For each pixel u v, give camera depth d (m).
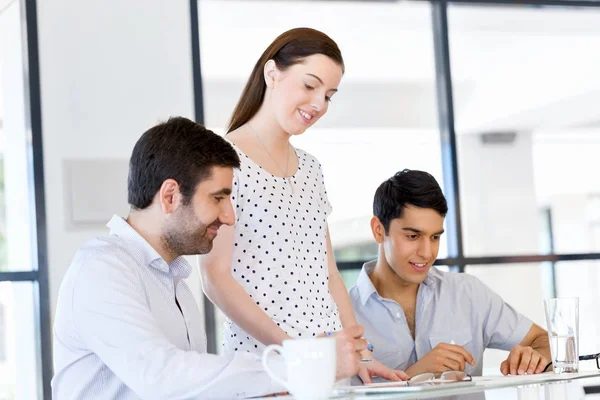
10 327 4.16
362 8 4.92
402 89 4.95
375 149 4.84
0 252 4.22
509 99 5.32
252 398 1.84
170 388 1.87
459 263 4.88
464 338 3.31
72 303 2.01
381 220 3.21
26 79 4.23
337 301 2.77
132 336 1.94
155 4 4.40
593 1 5.24
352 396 1.84
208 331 4.34
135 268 2.11
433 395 1.85
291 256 2.56
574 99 5.57
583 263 5.13
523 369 2.69
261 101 2.64
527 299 5.08
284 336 2.37
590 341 5.57
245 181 2.54
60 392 2.05
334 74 2.56
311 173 2.75
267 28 4.71
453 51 5.12
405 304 3.30
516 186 5.98
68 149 4.22
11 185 4.24
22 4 4.23
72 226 4.20
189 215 2.13
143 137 2.16
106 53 4.31
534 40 5.29
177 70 4.41
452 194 4.91
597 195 6.81
